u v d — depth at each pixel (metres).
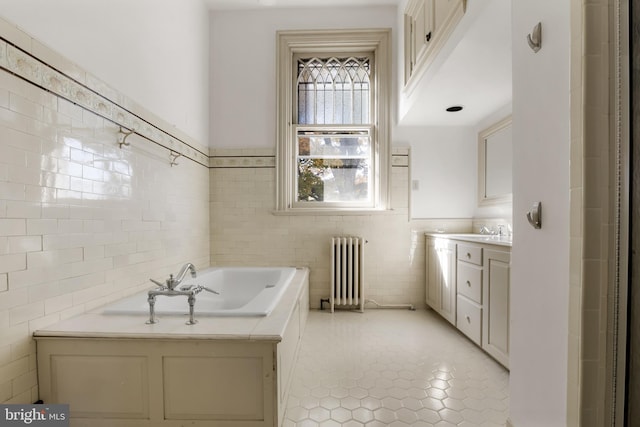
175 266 2.43
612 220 0.89
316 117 3.29
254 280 2.79
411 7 2.57
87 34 1.53
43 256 1.29
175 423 1.26
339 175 3.27
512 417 1.23
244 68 3.17
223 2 3.04
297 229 3.17
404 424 1.42
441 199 3.19
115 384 1.26
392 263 3.18
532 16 1.11
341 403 1.57
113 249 1.71
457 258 2.43
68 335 1.24
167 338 1.24
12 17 1.16
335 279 3.08
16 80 1.18
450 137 3.19
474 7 1.53
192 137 2.76
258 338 1.23
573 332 0.93
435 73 2.08
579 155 0.90
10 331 1.16
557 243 1.00
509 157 2.65
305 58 3.28
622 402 0.90
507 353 1.79
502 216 2.74
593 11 0.87
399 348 2.23
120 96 1.77
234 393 1.25
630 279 0.88
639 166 0.87
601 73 0.88
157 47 2.18
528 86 1.13
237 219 3.18
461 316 2.36
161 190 2.22
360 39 3.15
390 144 3.16
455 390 1.69
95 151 1.58
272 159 3.17
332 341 2.35
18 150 1.19
